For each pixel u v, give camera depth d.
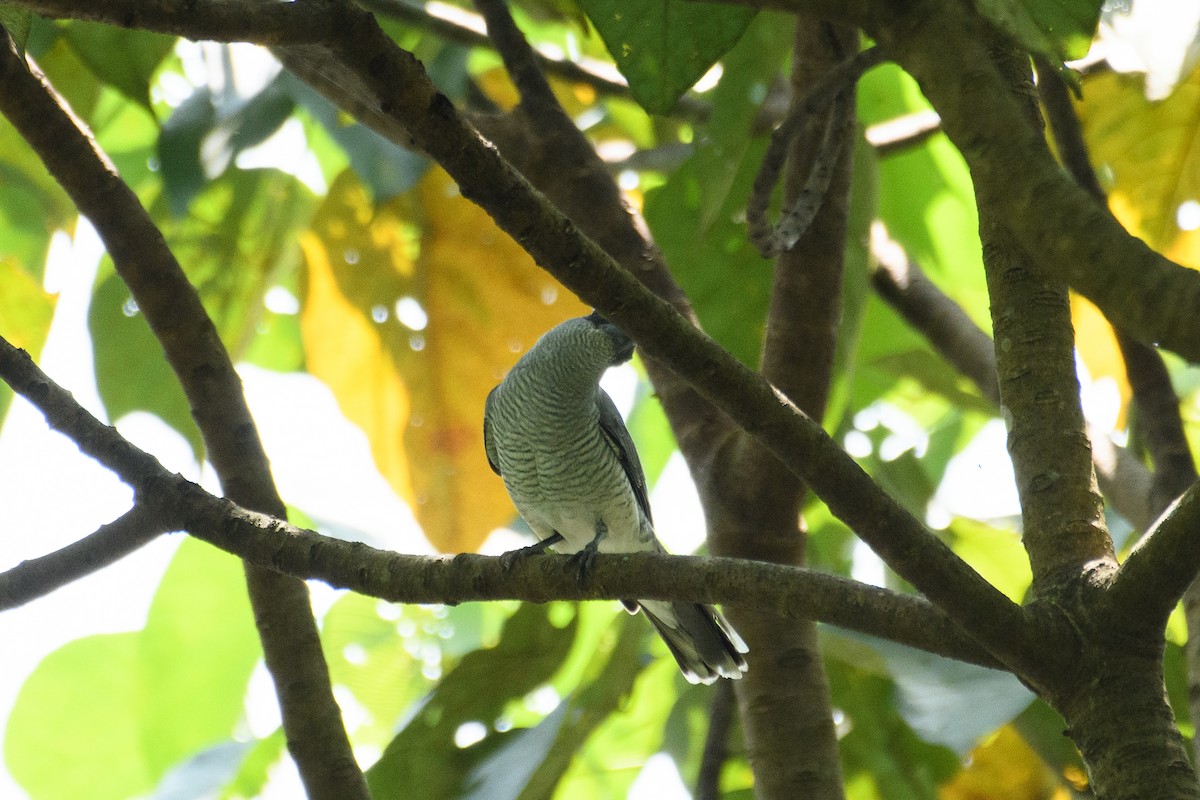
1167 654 10.09
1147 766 4.75
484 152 4.93
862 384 13.26
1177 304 3.96
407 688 13.96
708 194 8.80
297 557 6.60
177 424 12.38
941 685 9.66
